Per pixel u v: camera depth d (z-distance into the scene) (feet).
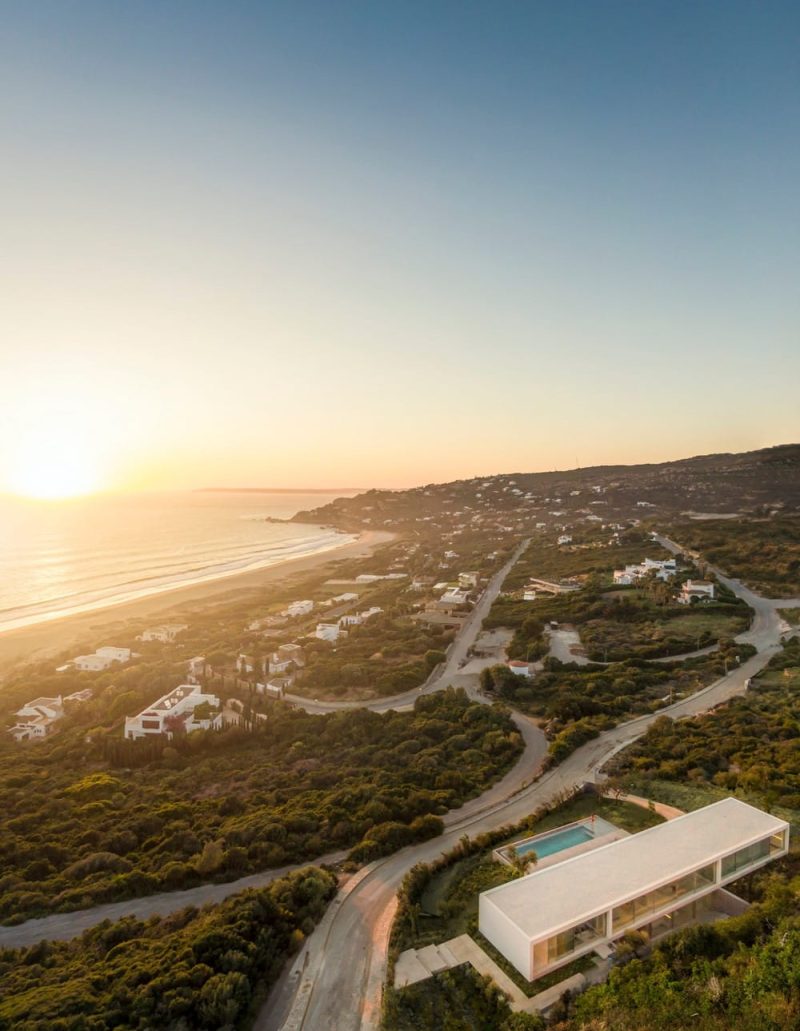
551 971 112.68
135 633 468.75
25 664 403.95
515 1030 99.86
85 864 164.86
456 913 132.87
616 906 118.83
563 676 310.86
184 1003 103.30
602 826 164.86
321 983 116.06
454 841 166.40
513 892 123.34
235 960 114.01
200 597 611.06
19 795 218.18
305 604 528.63
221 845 164.86
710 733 221.66
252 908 129.90
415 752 236.22
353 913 136.67
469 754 226.99
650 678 298.15
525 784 200.85
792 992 92.43
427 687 322.96
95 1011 102.01
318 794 204.03
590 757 216.54
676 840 137.08
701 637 348.59
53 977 116.98
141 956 119.44
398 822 174.29
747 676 294.66
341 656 378.53
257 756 250.78
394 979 114.32
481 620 441.68
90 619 525.34
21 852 174.70
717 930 114.52
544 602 454.40
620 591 463.83
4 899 150.51
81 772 244.63
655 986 100.73
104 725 294.46
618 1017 96.37
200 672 360.69
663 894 125.80
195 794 217.36
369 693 320.29
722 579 488.02
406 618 459.32
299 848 167.73
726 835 138.41
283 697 322.96
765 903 121.19
